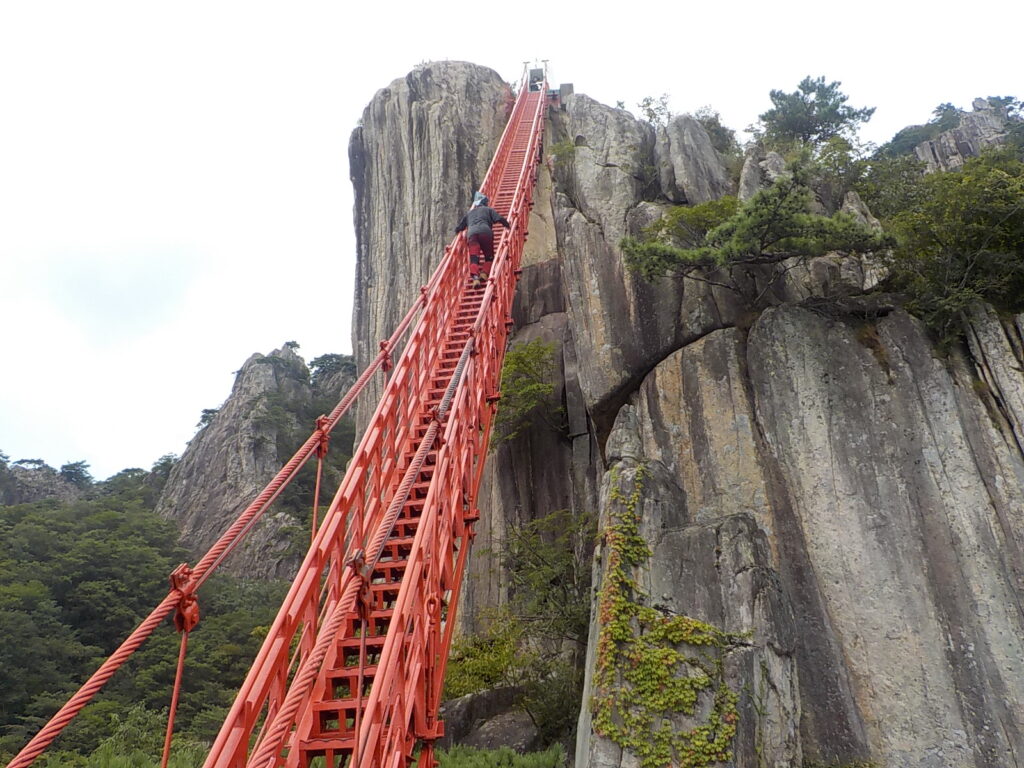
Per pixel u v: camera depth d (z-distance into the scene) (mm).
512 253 18984
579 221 22953
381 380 33281
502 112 36781
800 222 16266
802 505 15734
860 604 14469
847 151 24656
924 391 16109
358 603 6664
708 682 12664
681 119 25844
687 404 17703
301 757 7461
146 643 40750
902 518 14977
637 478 15508
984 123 50000
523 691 18203
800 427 16547
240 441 74938
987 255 16844
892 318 17203
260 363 87188
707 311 19109
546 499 22078
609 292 20828
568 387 22688
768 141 31469
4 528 51844
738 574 13938
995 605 13711
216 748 5902
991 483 14852
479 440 13234
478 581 21953
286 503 69500
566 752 16062
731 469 16531
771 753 12320
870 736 13273
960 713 13047
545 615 18734
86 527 57969
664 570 14281
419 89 37594
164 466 86438
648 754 12102
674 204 23703
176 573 5996
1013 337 16328
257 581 58625
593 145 27984
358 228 38719
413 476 7926
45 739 4828
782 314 17891
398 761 7359
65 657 36812
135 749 22812
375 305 35312
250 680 6484
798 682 13648
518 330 25812
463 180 34094
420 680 8336
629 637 13305
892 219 20078
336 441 75562
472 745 17062
